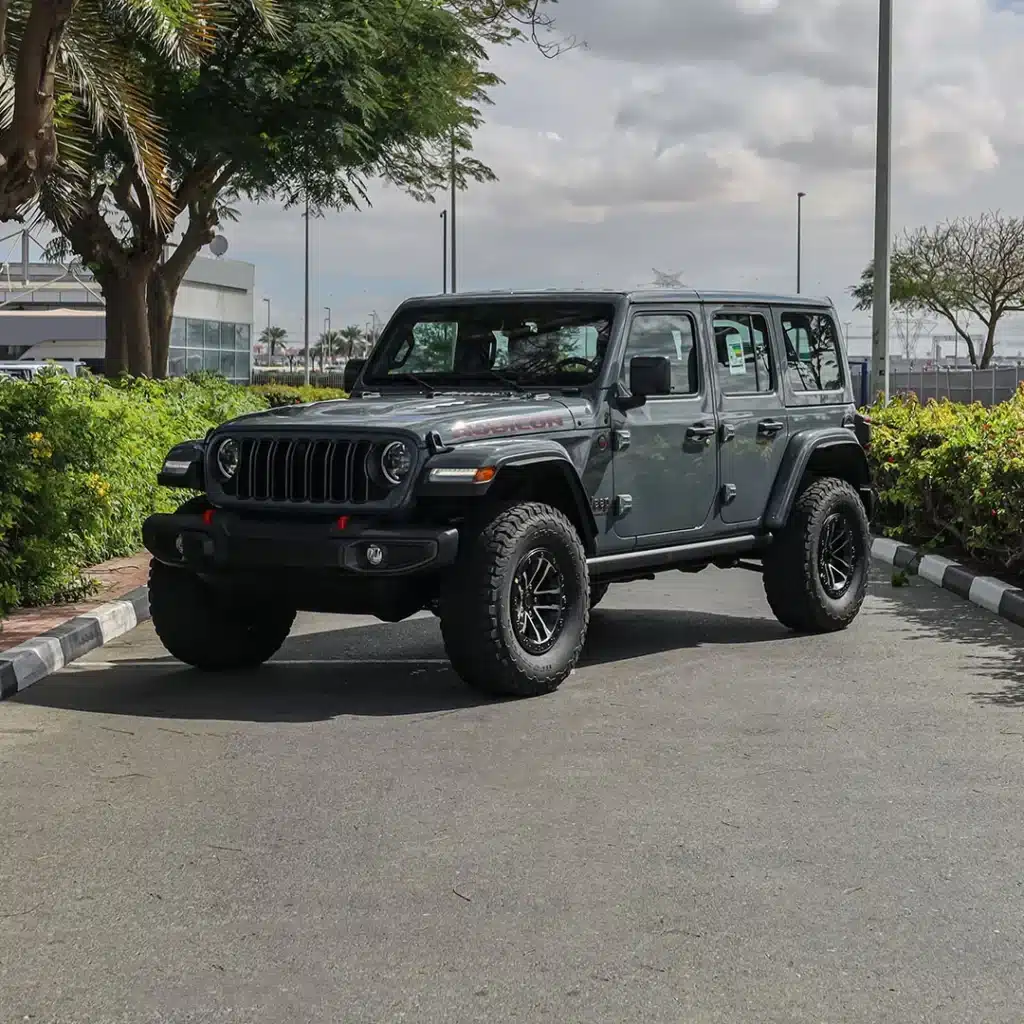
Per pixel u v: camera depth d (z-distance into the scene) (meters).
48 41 12.03
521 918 4.66
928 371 38.78
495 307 9.10
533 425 8.12
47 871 5.13
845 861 5.22
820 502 9.81
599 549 8.54
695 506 9.16
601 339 8.73
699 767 6.50
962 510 12.74
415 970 4.26
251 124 22.39
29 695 8.05
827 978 4.20
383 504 7.59
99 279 25.73
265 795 6.05
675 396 9.06
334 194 24.84
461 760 6.61
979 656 9.13
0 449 10.18
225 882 5.01
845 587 10.12
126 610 10.43
